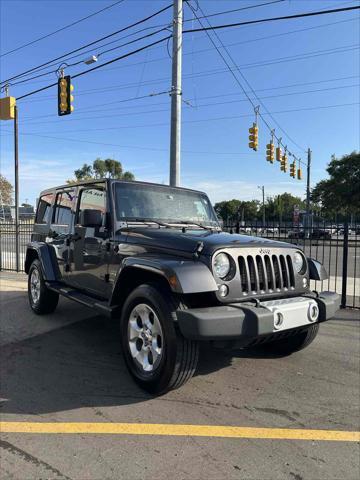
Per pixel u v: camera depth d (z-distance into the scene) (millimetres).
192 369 3660
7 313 6961
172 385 3682
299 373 4520
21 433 3232
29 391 3990
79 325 6242
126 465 2818
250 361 4855
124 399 3824
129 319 4039
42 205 7152
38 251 6531
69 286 5852
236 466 2828
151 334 3824
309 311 3963
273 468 2814
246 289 3814
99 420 3439
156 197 5203
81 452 2973
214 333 3338
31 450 2998
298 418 3535
